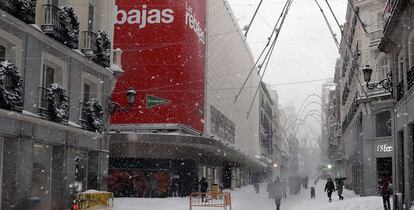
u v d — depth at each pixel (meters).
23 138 16.86
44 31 18.16
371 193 36.03
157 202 28.33
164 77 34.78
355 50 40.41
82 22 21.48
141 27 35.16
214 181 45.53
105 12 24.16
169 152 34.22
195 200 26.73
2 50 16.77
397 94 21.08
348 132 55.47
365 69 20.61
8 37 16.22
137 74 34.81
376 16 36.50
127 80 34.78
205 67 40.50
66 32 19.20
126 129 34.53
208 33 41.03
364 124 36.72
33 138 17.42
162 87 34.66
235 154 45.41
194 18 37.19
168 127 34.22
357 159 42.91
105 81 23.81
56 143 19.09
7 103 15.64
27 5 16.78
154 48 34.97
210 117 41.88
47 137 18.33
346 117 57.94
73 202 18.78
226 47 49.53
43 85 18.84
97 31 22.84
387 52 22.34
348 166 57.06
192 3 36.78
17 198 16.52
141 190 33.72
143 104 34.59
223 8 47.31
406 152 18.92
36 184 18.67
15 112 15.91
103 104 23.61
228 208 23.12
